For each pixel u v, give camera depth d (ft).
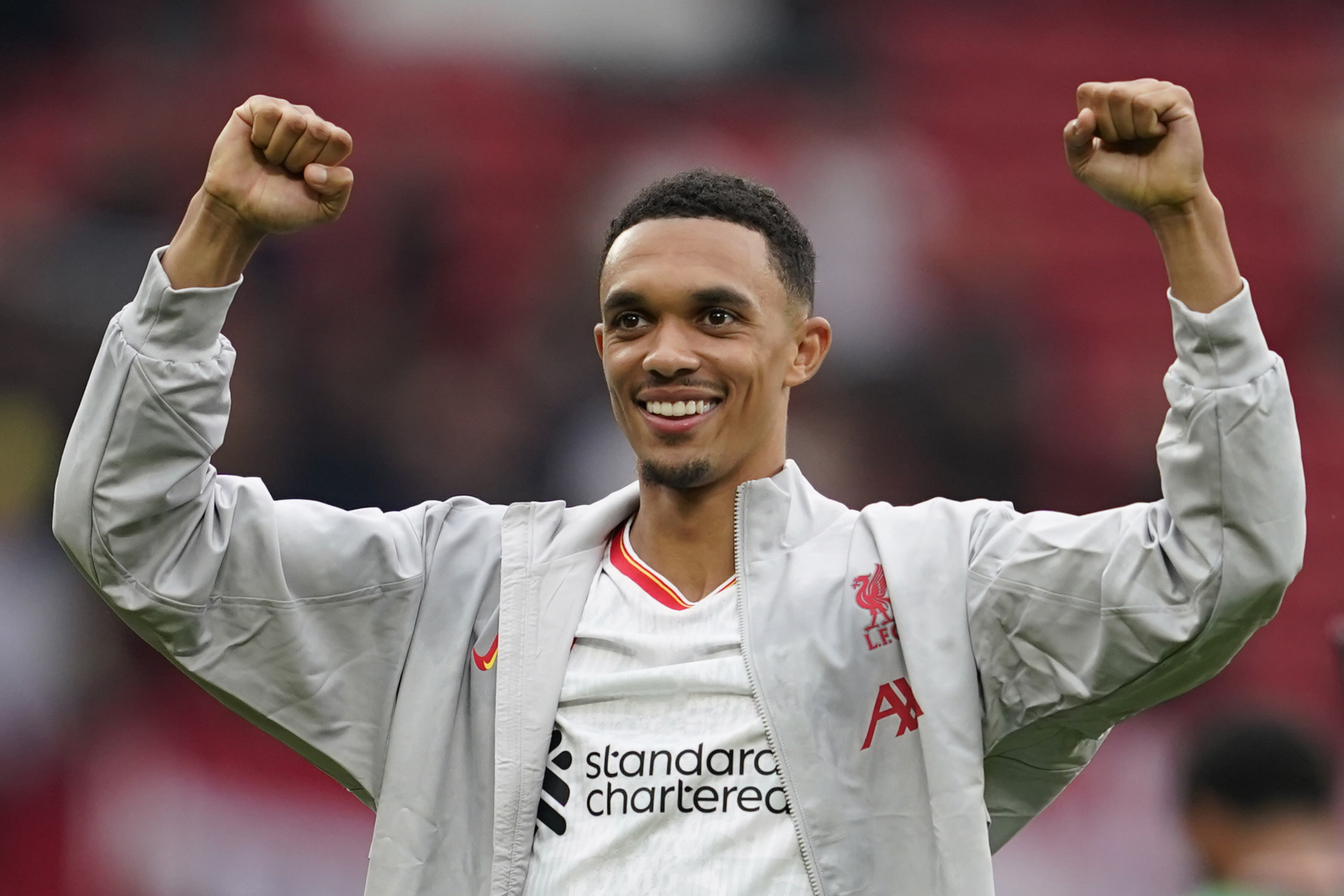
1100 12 141.08
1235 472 26.71
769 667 29.01
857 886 27.91
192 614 29.71
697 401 30.42
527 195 124.47
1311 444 119.96
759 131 130.31
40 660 88.74
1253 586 26.68
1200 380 27.09
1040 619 28.45
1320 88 139.95
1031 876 79.10
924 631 28.99
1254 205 135.23
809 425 108.58
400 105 127.65
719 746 28.63
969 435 111.65
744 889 27.73
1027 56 138.21
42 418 101.86
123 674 88.89
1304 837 41.37
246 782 82.23
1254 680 102.68
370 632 30.66
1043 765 30.53
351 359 107.86
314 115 29.09
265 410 104.53
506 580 30.83
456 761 29.89
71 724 87.15
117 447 28.63
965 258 127.65
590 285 119.55
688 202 31.17
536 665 30.04
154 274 28.84
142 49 126.31
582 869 28.30
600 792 28.78
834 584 29.96
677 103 130.82
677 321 30.53
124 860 82.58
